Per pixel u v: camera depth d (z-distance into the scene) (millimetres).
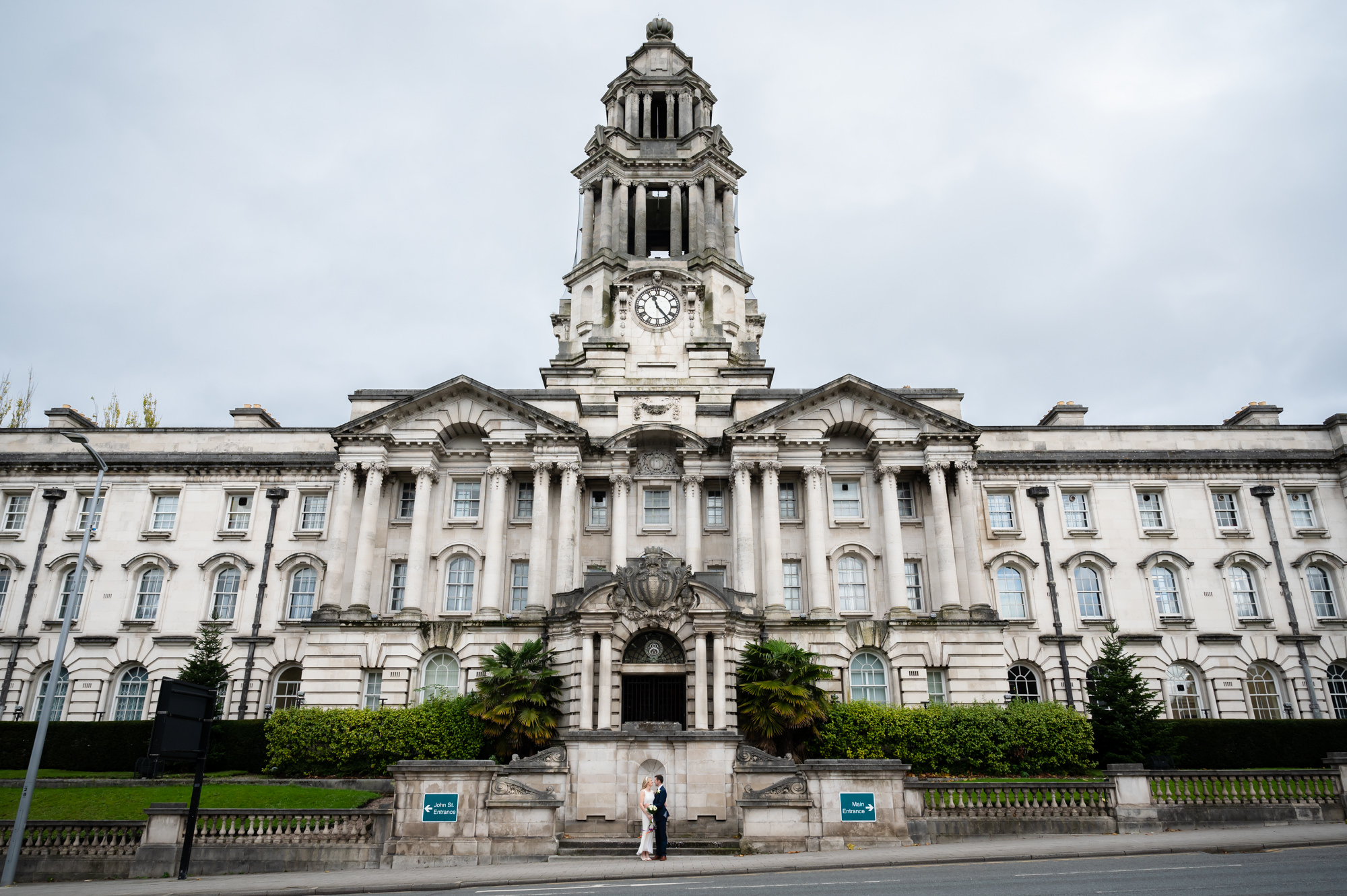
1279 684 49344
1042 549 50906
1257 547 51344
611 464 48906
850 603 47312
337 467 48875
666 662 39531
